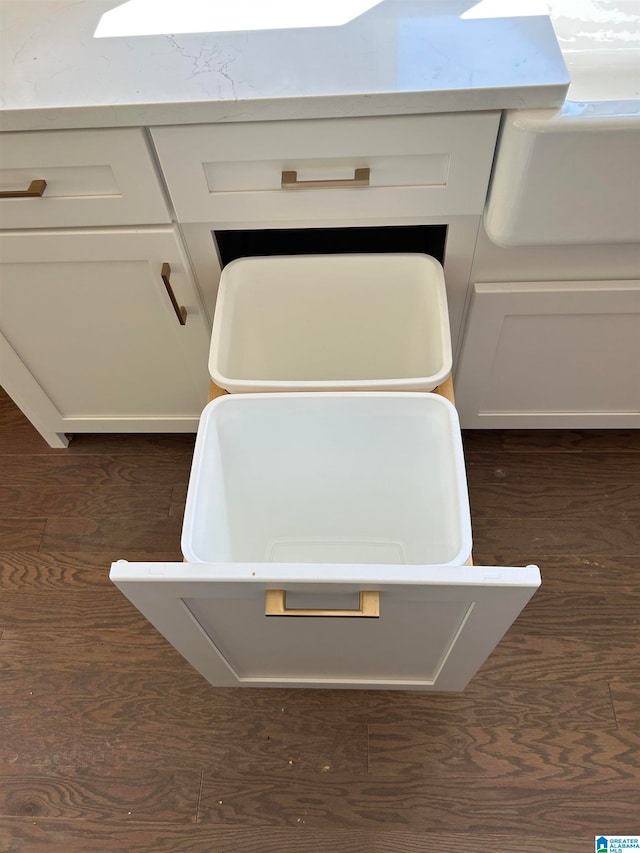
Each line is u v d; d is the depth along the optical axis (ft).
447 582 2.27
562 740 3.91
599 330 3.88
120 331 4.06
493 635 2.80
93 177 3.14
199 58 2.91
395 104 2.73
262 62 2.87
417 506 3.54
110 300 3.83
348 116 2.81
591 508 4.74
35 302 3.87
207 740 4.00
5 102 2.78
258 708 4.10
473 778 3.82
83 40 3.04
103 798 3.84
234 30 3.04
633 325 3.84
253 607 2.67
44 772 3.93
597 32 3.15
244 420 3.11
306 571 2.30
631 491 4.81
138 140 2.93
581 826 3.65
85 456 5.23
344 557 3.85
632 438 5.07
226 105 2.74
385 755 3.91
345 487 3.57
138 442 5.28
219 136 2.91
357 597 2.51
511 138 2.82
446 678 3.57
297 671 3.70
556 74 2.70
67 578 4.64
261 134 2.90
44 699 4.17
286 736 4.00
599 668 4.13
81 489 5.06
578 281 3.66
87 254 3.52
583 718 3.97
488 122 2.83
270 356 4.14
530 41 2.87
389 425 3.14
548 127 2.71
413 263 3.56
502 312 3.75
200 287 3.80
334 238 4.23
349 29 3.00
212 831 3.72
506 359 4.14
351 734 3.99
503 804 3.73
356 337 4.02
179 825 3.74
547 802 3.73
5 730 4.07
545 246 3.44
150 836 3.71
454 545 2.68
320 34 2.98
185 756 3.95
